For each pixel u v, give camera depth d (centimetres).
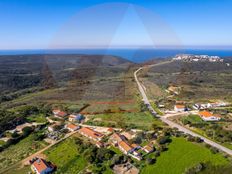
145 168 4053
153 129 5406
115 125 5494
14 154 4972
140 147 4725
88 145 4894
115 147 4819
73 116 6022
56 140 5403
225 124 6044
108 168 4091
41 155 4812
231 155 4350
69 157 4572
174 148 4647
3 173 4250
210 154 4378
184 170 3906
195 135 5359
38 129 6050
